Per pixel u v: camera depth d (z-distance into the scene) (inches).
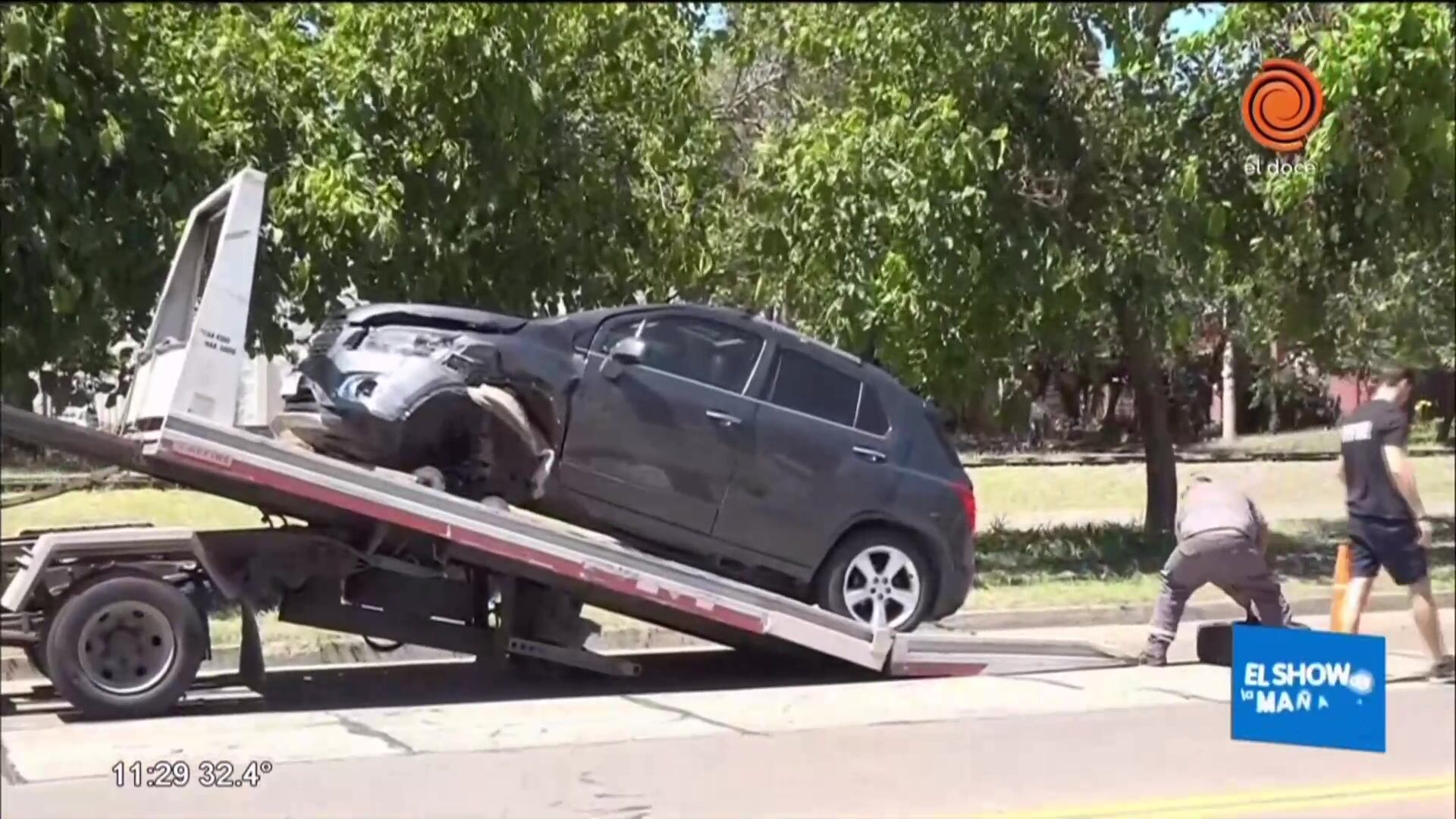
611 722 338.0
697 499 370.0
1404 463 374.6
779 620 366.0
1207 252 598.2
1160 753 307.3
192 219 373.4
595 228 579.8
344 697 367.9
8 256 464.8
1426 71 535.8
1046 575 542.3
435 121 542.0
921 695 366.6
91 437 323.9
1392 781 286.4
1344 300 625.3
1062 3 586.6
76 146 465.1
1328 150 543.8
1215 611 500.1
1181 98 604.7
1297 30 569.6
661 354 373.4
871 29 613.0
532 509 365.7
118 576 331.0
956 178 568.4
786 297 625.3
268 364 464.8
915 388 594.6
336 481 332.8
